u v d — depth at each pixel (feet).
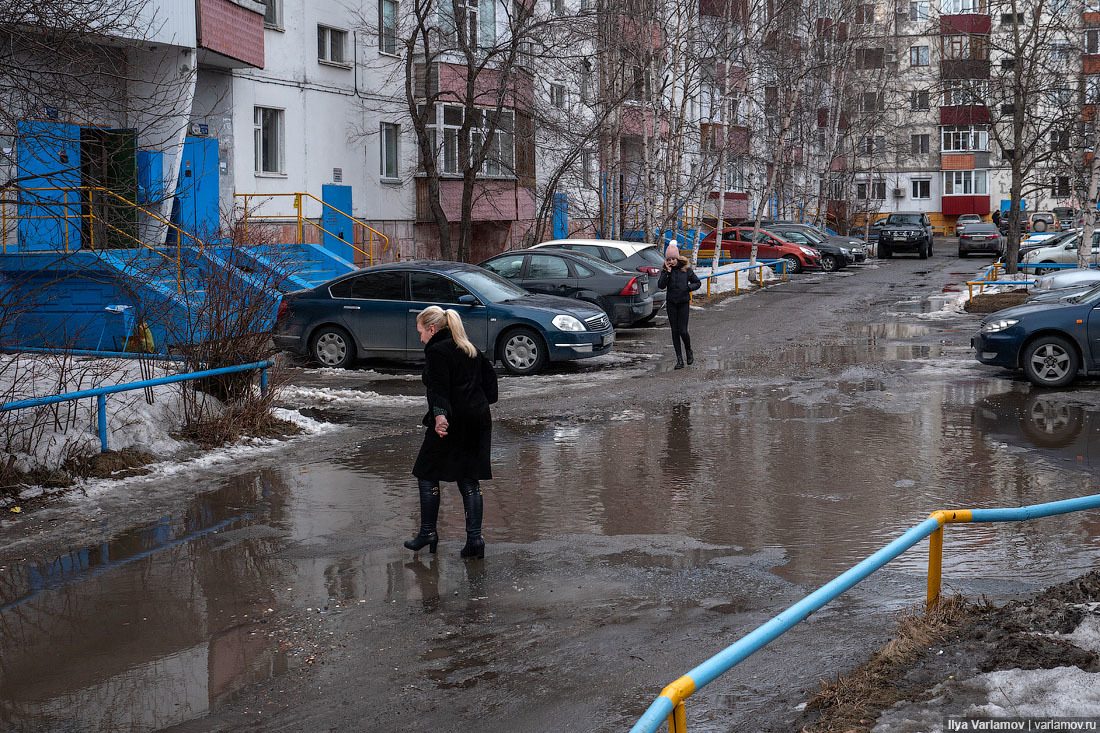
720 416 39.09
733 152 119.44
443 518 25.53
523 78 93.71
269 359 37.37
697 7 105.09
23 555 22.85
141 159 60.39
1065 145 94.68
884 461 30.94
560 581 20.48
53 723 14.66
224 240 40.37
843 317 77.36
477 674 16.01
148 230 61.31
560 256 65.98
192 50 62.69
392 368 53.83
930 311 80.28
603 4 93.61
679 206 102.32
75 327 50.19
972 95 103.35
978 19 173.78
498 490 28.25
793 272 125.80
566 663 16.31
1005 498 26.32
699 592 19.61
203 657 16.97
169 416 33.86
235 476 30.22
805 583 19.99
